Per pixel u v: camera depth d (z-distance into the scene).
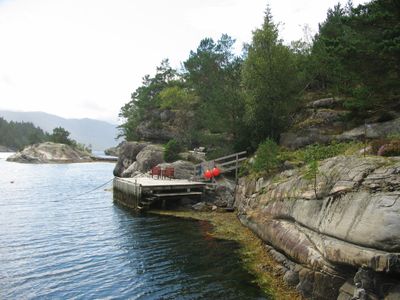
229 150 31.73
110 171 76.62
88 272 14.18
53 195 37.34
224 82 39.09
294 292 11.96
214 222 22.58
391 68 16.23
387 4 15.93
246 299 11.65
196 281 13.26
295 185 15.10
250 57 28.81
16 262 15.27
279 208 15.87
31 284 12.91
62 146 121.50
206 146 44.09
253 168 22.83
